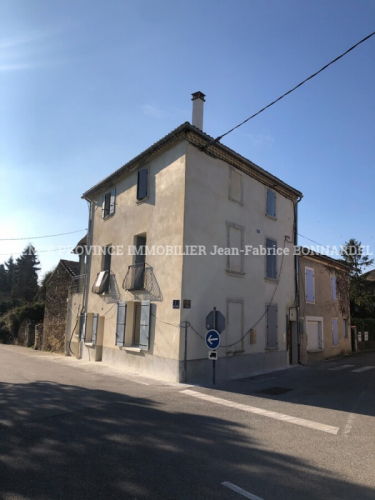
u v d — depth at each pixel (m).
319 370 14.80
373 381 12.01
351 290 33.84
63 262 22.81
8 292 60.97
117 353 14.34
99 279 16.09
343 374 13.63
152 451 4.98
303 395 9.50
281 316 15.83
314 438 5.88
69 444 5.12
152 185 13.52
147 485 4.00
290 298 16.64
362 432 6.28
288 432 6.16
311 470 4.59
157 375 11.84
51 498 3.65
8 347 27.67
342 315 22.94
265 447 5.36
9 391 8.70
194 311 11.63
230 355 12.75
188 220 11.84
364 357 21.31
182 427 6.13
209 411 7.39
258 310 14.38
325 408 8.05
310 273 19.36
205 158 12.74
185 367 11.12
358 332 26.25
